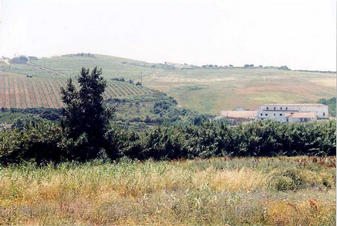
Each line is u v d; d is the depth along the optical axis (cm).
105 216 1009
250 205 1116
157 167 1691
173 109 12331
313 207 1102
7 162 2380
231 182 1578
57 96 11894
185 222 980
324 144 3834
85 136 2734
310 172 1928
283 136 3862
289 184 1683
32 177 1439
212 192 1266
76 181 1373
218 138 3700
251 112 12675
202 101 15150
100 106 2966
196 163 2547
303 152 3884
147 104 12456
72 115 2870
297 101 15412
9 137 2495
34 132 2577
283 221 1015
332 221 1013
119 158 2919
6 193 1257
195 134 3809
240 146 3731
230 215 1035
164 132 3441
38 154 2553
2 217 964
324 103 14550
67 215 1007
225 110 13912
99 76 2970
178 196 1192
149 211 1059
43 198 1235
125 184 1379
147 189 1393
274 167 2245
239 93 16625
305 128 3962
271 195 1344
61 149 2617
